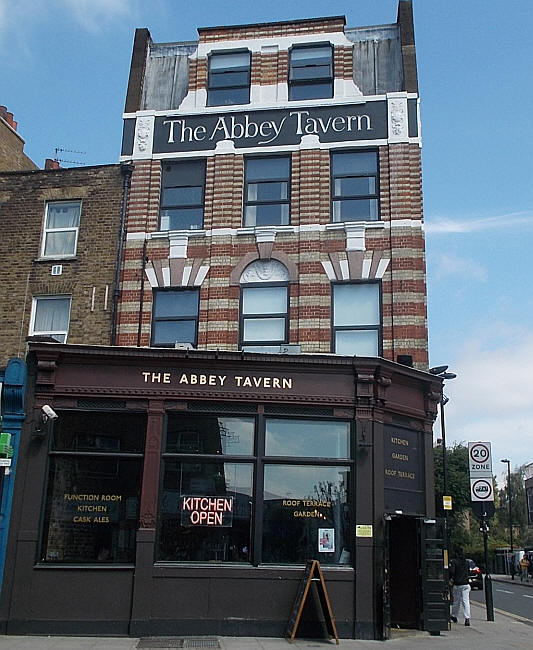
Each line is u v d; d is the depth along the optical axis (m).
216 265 16.59
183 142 17.84
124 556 12.34
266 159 17.56
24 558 12.12
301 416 13.11
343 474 12.98
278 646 11.12
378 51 18.52
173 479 12.69
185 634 11.91
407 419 14.26
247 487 12.76
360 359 13.21
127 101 18.44
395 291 15.97
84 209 17.64
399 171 16.83
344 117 17.50
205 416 13.03
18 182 18.08
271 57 18.47
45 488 12.51
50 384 12.88
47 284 17.19
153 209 17.44
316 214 16.67
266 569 12.27
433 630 13.27
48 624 11.86
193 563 12.27
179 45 19.58
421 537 13.63
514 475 86.50
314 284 16.16
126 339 16.42
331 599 12.25
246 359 13.09
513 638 13.23
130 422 12.95
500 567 63.22
